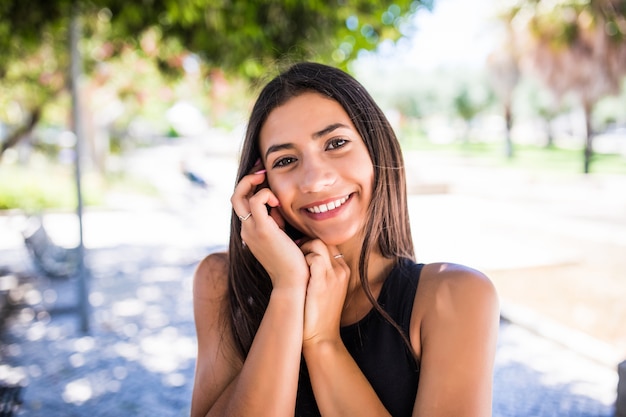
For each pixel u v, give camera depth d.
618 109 39.47
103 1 5.35
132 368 4.86
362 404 1.33
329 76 1.48
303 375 1.51
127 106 17.31
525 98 43.00
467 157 34.12
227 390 1.46
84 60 10.67
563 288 7.08
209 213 14.30
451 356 1.31
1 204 13.45
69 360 5.01
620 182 19.73
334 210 1.45
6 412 3.20
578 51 17.73
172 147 39.09
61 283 7.60
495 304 1.37
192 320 6.16
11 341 5.46
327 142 1.44
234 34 5.18
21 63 10.65
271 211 1.56
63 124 21.45
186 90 13.23
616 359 4.83
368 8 5.14
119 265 8.67
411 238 1.59
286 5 4.81
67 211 13.66
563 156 34.84
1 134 20.16
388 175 1.51
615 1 14.91
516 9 18.38
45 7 5.32
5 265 8.62
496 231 11.05
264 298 1.60
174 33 5.89
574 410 4.07
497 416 3.98
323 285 1.40
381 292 1.46
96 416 3.99
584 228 11.09
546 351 5.17
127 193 17.14
